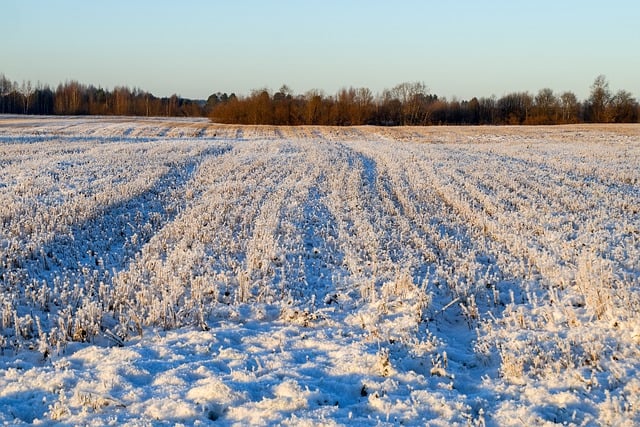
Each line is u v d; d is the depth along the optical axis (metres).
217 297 8.39
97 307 7.37
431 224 14.24
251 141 44.53
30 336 6.90
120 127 63.16
